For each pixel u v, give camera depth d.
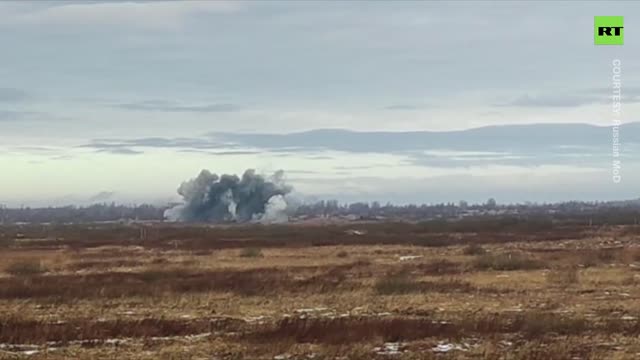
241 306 28.16
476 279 37.41
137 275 40.34
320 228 127.56
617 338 20.58
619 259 49.19
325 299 29.91
